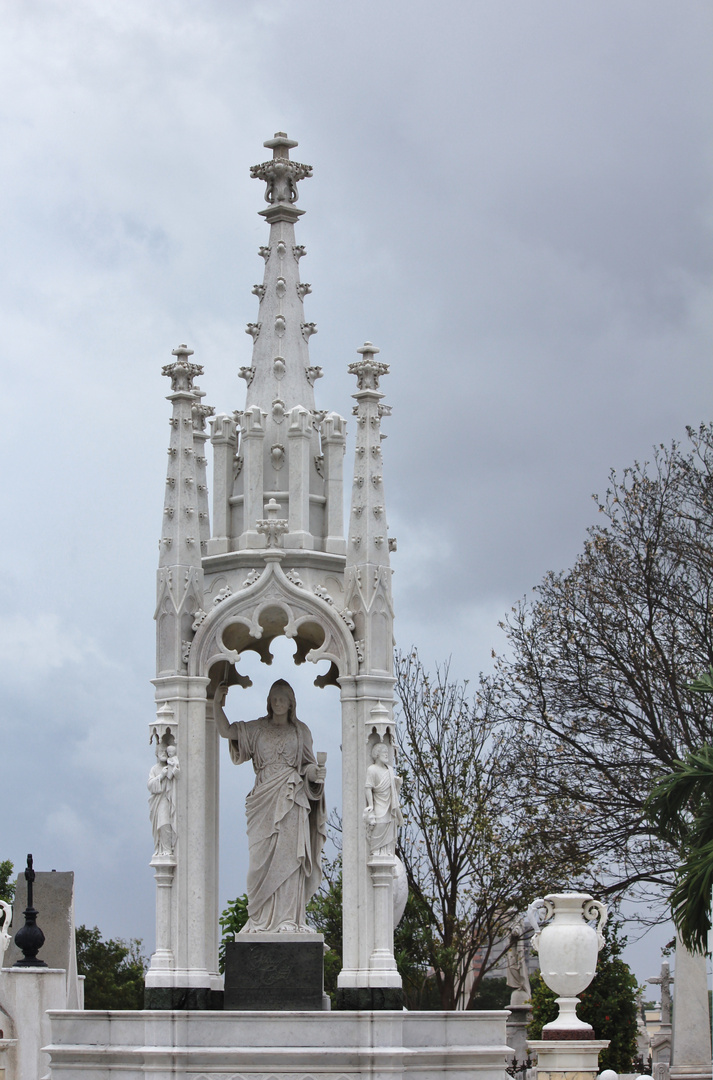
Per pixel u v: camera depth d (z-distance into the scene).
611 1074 24.56
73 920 36.06
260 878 20.53
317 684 21.45
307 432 21.00
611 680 42.34
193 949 20.08
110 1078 19.48
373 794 20.03
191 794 20.30
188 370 21.23
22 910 35.72
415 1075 19.34
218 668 21.44
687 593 42.09
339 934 45.59
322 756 21.02
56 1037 19.89
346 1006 19.69
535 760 42.47
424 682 50.06
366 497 20.62
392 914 20.03
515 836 42.81
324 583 20.77
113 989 64.31
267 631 21.73
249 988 20.12
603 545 42.72
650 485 42.81
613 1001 43.00
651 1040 48.22
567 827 41.53
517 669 43.12
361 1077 18.91
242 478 21.25
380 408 20.97
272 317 21.86
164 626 20.64
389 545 20.73
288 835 20.56
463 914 47.59
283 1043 19.20
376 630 20.41
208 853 20.92
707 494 42.47
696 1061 36.53
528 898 42.41
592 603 42.38
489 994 57.56
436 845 48.25
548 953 22.72
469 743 49.19
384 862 19.86
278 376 21.55
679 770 29.27
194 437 21.27
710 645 41.56
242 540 20.86
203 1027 19.30
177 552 20.70
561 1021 22.66
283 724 21.05
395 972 19.72
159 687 20.64
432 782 48.78
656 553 42.28
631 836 41.41
